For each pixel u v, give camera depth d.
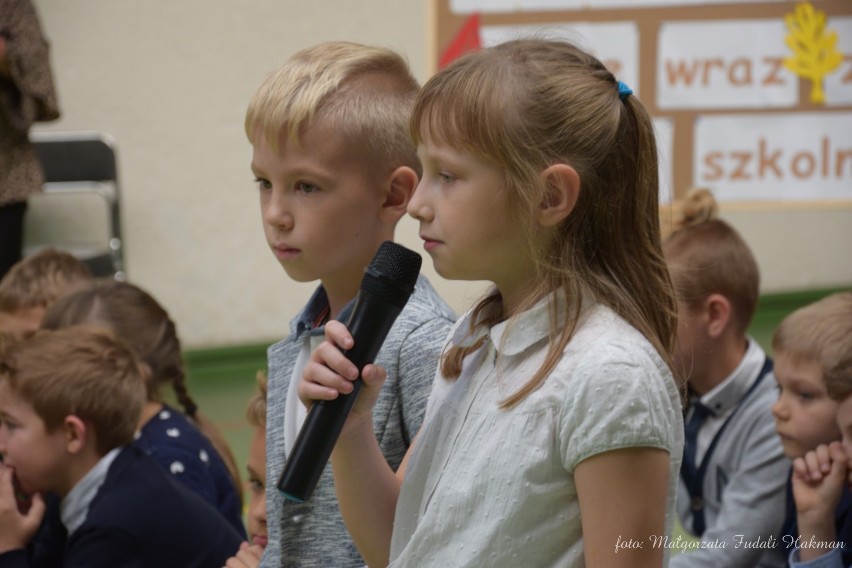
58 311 5.10
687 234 4.66
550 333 2.31
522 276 2.38
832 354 3.84
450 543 2.31
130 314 5.08
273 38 11.20
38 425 4.15
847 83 11.62
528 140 2.26
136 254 11.12
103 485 4.16
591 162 2.33
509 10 11.19
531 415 2.25
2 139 8.34
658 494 2.17
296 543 3.04
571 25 11.21
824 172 11.73
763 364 4.64
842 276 12.77
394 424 2.96
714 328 4.52
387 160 3.06
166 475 4.27
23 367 4.18
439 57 11.31
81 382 4.16
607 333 2.25
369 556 2.68
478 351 2.51
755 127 11.60
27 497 4.45
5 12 8.12
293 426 3.19
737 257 4.55
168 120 11.04
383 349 3.00
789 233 12.52
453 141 2.29
